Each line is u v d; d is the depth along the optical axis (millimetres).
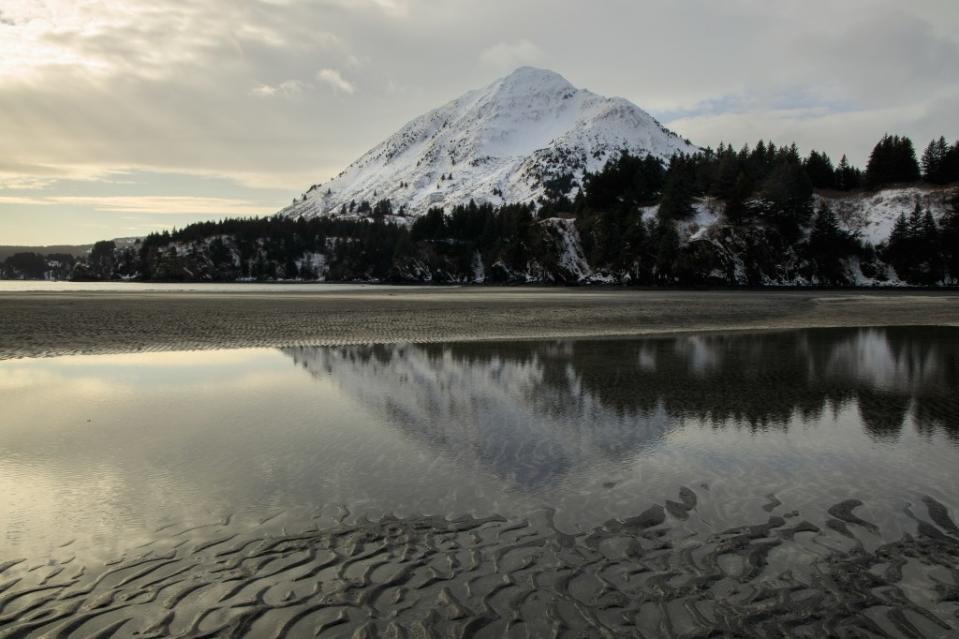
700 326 35406
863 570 6336
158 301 52000
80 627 5227
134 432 11891
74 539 7078
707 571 6309
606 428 12383
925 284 106688
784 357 22781
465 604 5625
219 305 47125
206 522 7594
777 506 8211
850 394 15891
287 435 11703
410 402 14734
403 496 8547
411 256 173250
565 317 39438
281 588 5934
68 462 10008
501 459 10312
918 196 116875
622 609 5543
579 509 8102
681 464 10086
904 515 7863
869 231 115812
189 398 15062
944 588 5965
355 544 6965
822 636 5121
